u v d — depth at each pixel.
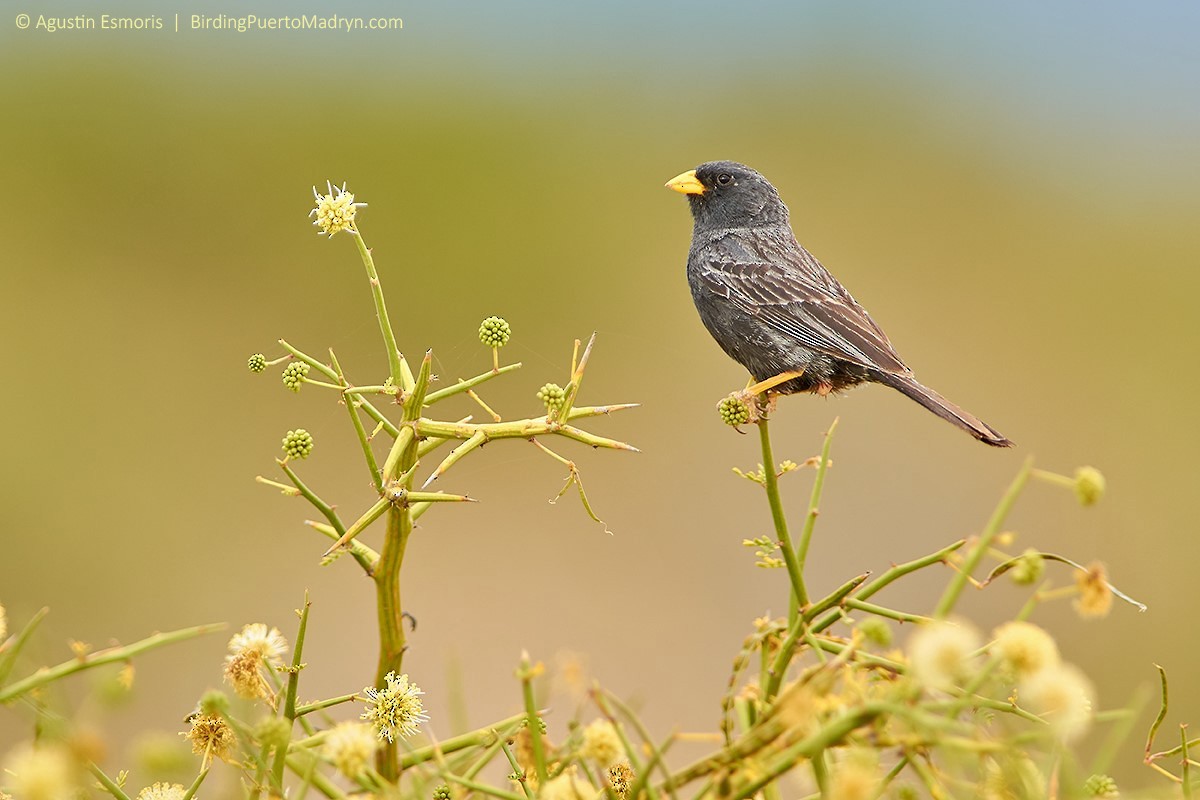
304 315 17.72
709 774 3.62
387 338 4.73
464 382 4.61
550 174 20.39
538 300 18.91
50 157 17.72
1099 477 3.47
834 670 3.46
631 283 19.70
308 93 19.53
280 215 18.34
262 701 4.61
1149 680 14.10
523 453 15.28
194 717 4.26
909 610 15.05
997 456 16.80
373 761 4.52
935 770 3.42
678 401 17.86
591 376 17.91
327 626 13.07
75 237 17.38
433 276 18.42
